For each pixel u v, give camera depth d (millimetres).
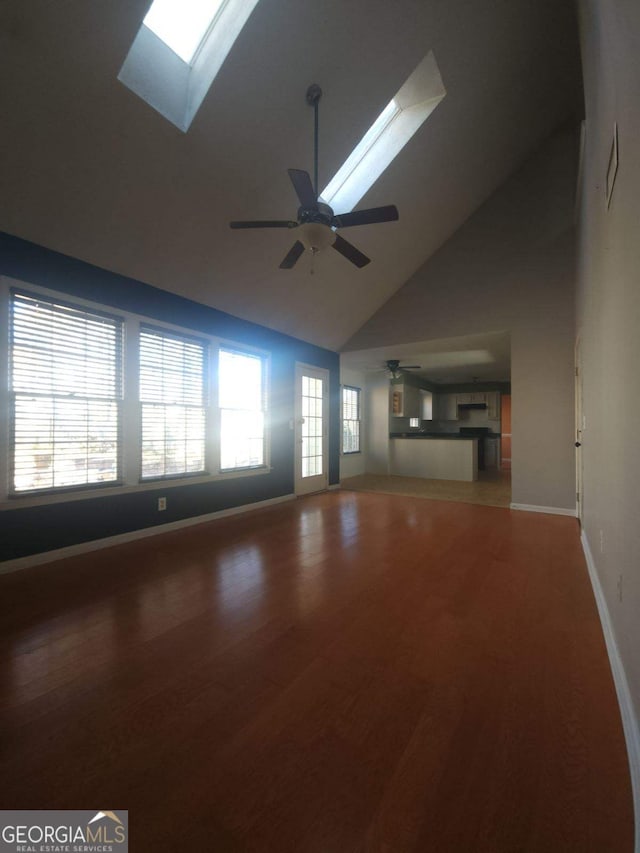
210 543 3369
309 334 5449
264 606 2227
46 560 2832
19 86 1992
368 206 3850
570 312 4430
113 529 3264
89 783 1123
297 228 2506
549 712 1407
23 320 2658
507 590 2447
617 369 1650
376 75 2752
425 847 951
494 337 5090
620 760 1197
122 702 1459
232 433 4453
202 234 3230
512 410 4727
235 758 1212
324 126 2895
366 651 1794
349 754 1228
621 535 1562
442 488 6340
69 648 1805
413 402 8672
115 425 3258
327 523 4074
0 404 2557
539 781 1127
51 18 1828
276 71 2436
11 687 1536
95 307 3027
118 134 2361
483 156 4211
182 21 2258
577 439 4160
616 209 1582
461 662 1711
